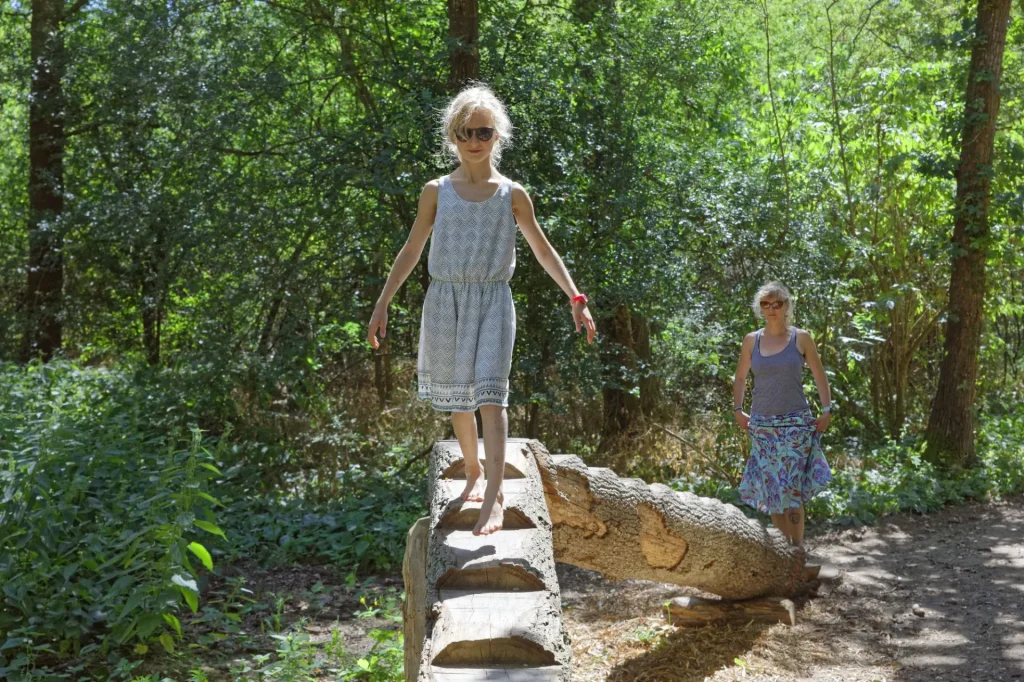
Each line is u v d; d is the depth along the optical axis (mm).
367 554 7234
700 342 10062
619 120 10195
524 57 9836
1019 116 11711
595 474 4691
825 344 10859
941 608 6262
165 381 9680
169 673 5020
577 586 6953
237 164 10266
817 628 5914
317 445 10008
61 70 13609
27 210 15055
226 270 9945
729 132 12883
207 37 10383
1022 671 5156
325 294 9984
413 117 9109
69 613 5164
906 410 12148
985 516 8836
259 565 7145
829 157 11695
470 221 3533
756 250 10422
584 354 9539
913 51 12008
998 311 11555
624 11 11453
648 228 9922
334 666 5191
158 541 5586
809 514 8719
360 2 10148
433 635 3070
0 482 5840
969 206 10312
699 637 5746
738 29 14219
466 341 3555
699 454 10094
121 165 12688
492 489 3578
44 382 10070
